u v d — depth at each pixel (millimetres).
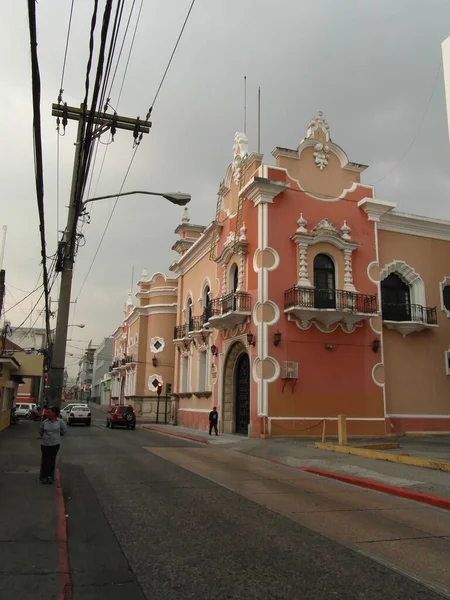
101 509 8148
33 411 40219
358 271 23516
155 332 46500
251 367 21734
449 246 26719
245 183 24609
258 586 4941
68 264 12219
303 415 21156
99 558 5711
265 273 21734
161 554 5871
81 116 11672
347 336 22609
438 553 6152
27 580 4699
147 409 45250
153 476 11500
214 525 7195
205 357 29359
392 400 23484
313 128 24156
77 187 11703
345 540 6590
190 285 33281
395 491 10188
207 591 4797
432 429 23906
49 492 8805
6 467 11773
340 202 23859
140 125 12305
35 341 60656
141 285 49312
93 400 102250
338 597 4730
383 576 5305
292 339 21594
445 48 11719
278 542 6406
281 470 13469
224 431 24562
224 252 24812
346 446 16281
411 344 24609
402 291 25734
